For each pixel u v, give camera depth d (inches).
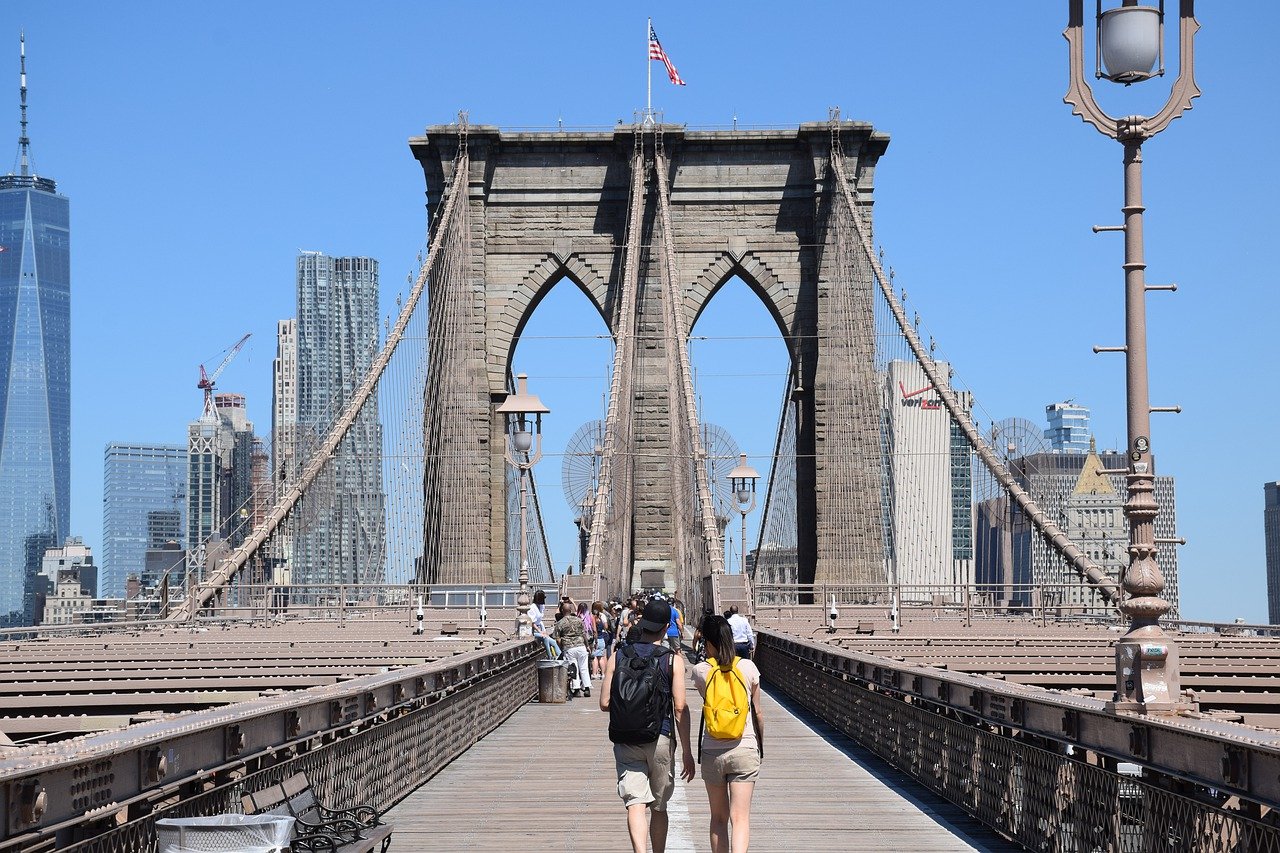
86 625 1688.0
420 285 2871.6
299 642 1389.0
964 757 650.8
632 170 3228.3
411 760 730.8
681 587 2534.5
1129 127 493.4
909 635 1706.4
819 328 3198.8
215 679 1004.6
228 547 2240.4
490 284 3277.6
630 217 3139.8
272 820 367.9
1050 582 2043.6
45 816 331.3
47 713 901.8
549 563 3550.7
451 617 2364.7
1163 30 494.3
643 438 3255.4
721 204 3275.1
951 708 661.3
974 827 612.7
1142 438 474.6
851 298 3176.7
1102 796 462.3
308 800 499.2
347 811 495.5
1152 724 413.1
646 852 478.9
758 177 3275.1
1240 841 365.1
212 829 363.6
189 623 1909.4
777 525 3508.9
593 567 2075.5
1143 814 428.8
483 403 3223.4
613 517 2461.9
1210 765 382.6
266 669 1067.3
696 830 615.2
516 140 3284.9
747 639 1363.2
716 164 3280.0
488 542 3198.8
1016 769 565.0
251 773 474.9
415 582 2699.3
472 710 960.9
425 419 3201.3
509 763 858.1
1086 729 475.5
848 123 3208.7
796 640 1346.0
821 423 3169.3
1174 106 494.3
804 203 3275.1
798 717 1181.7
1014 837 563.8
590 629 1664.6
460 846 571.8
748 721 486.0
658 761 490.6
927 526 2768.2
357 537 2493.8
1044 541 2053.4
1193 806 393.1
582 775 797.9
